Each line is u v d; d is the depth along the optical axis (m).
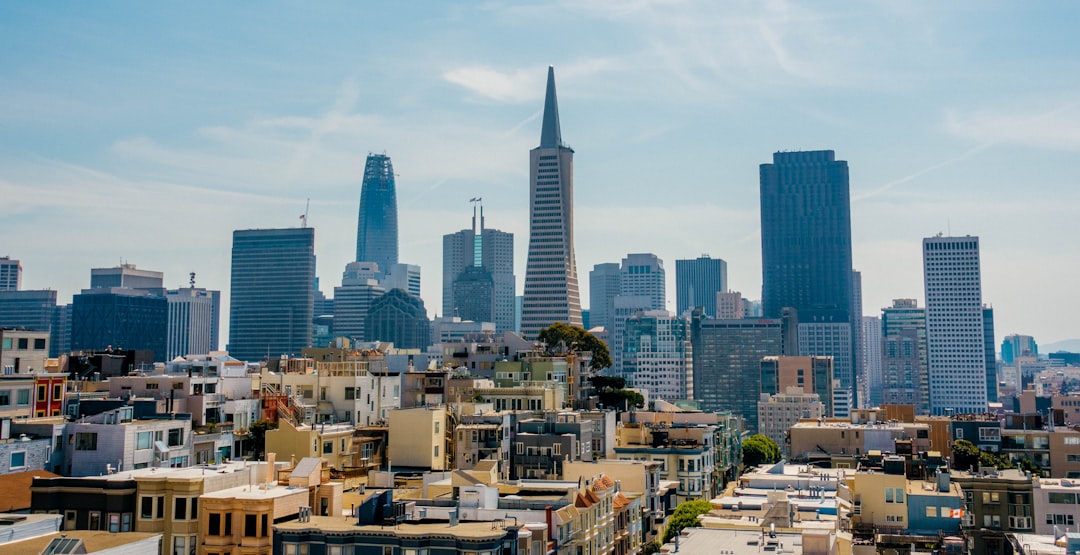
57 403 173.62
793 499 167.38
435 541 102.81
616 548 149.50
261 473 127.00
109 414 156.50
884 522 169.38
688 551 120.38
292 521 110.81
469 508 118.94
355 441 175.00
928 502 169.00
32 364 191.50
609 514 146.50
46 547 86.62
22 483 125.00
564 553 125.56
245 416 188.38
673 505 196.00
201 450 161.00
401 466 179.50
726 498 172.75
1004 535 169.62
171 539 115.56
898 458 186.12
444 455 184.00
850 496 171.38
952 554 159.00
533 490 139.12
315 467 122.56
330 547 104.56
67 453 142.38
